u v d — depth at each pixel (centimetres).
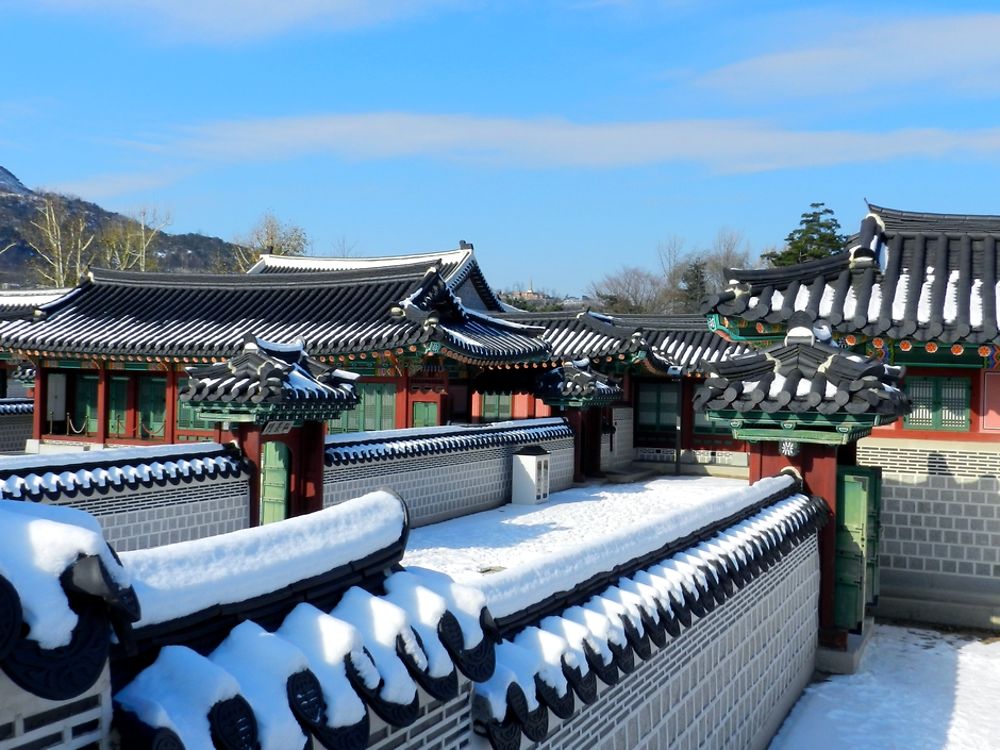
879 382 972
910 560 1359
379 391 2072
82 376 2438
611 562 556
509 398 2742
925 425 1358
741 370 1055
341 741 289
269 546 322
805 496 1038
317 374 1348
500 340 2253
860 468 1122
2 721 211
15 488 936
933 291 1244
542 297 9544
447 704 364
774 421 1024
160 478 1092
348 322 2086
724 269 1286
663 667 578
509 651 419
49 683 211
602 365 2638
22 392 3388
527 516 1775
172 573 278
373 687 311
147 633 261
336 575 348
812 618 1036
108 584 224
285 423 1260
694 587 625
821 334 1070
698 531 723
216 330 2208
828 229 6016
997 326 1166
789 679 921
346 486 1448
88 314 2411
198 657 262
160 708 240
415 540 1481
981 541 1326
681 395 2812
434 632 355
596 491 2227
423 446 1652
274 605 317
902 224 1393
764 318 1238
